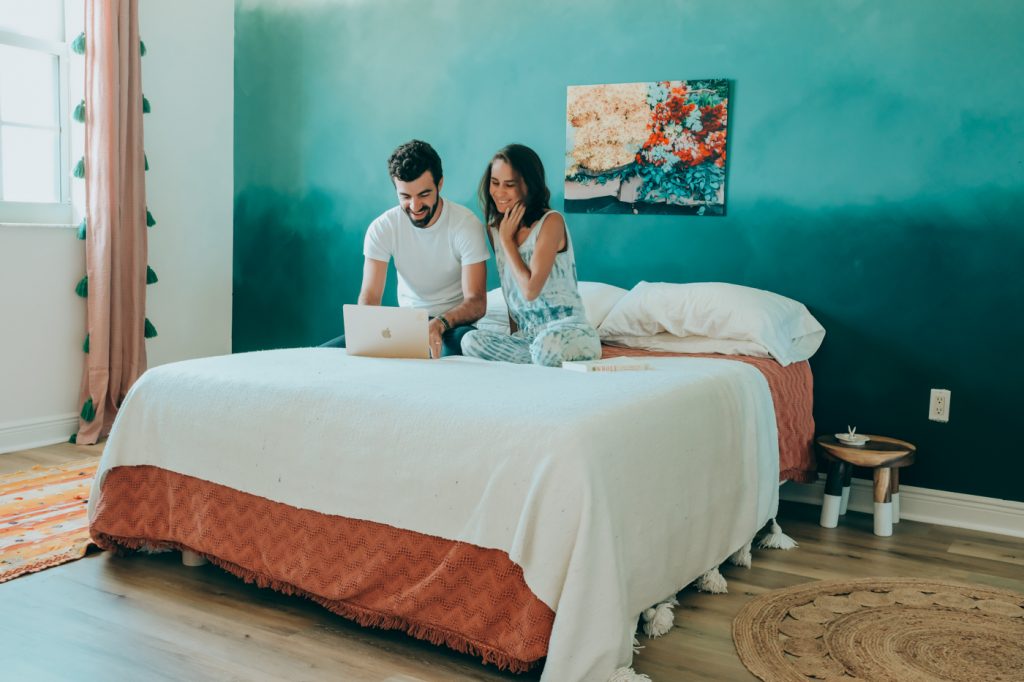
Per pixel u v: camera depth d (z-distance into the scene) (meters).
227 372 2.44
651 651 2.08
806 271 3.48
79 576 2.44
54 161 4.09
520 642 1.85
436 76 4.18
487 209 3.00
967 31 3.14
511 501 1.88
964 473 3.24
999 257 3.15
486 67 4.05
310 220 4.55
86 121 3.95
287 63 4.53
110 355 4.08
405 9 4.21
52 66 4.06
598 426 1.92
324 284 4.55
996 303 3.16
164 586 2.39
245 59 4.64
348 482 2.12
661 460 2.12
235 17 4.65
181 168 4.46
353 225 4.44
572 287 2.96
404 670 1.96
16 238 3.82
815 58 3.39
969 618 2.29
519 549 1.83
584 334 2.85
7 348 3.82
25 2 3.93
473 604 1.95
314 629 2.16
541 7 3.91
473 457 1.94
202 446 2.37
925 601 2.40
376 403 2.13
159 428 2.46
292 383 2.29
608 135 3.79
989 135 3.13
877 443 3.19
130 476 2.53
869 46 3.30
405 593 2.04
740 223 3.58
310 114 4.49
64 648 2.01
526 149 2.89
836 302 3.43
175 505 2.45
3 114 3.89
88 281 3.99
